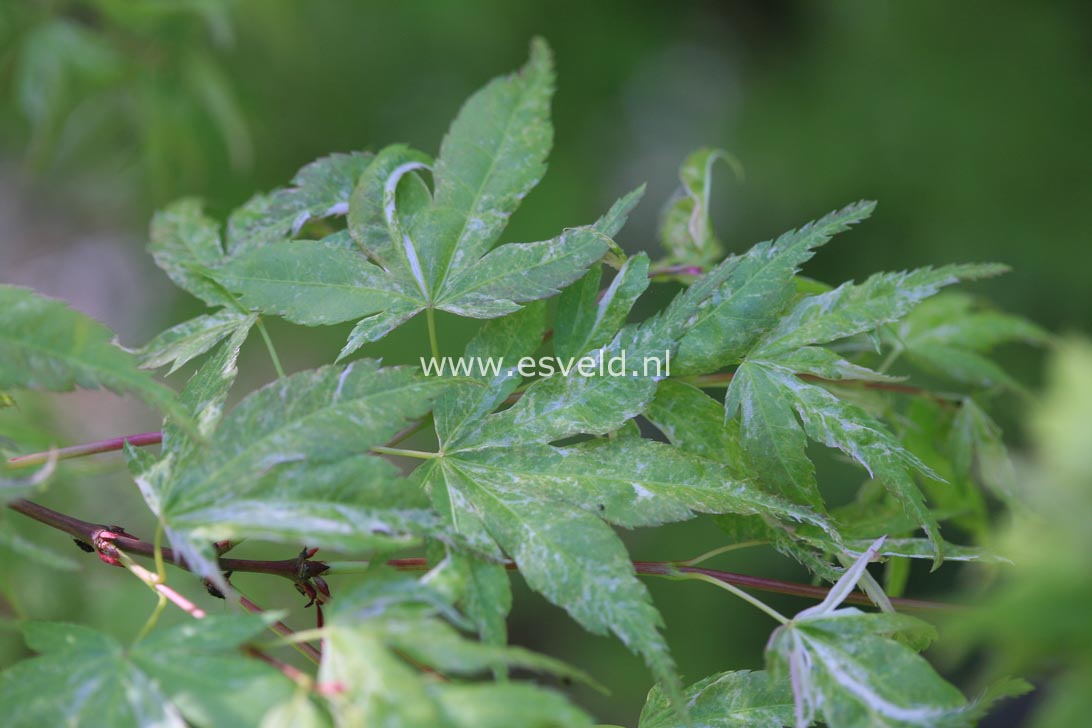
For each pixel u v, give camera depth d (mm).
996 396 553
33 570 576
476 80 1225
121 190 1102
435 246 498
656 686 488
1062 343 547
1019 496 526
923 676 457
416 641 444
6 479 455
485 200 505
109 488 634
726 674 487
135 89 749
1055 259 1196
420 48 1195
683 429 492
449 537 460
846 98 1271
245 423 464
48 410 625
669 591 1121
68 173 1035
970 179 1222
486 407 485
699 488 476
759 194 1294
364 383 467
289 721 436
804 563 485
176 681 443
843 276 1260
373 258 497
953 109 1226
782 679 483
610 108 1338
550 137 512
